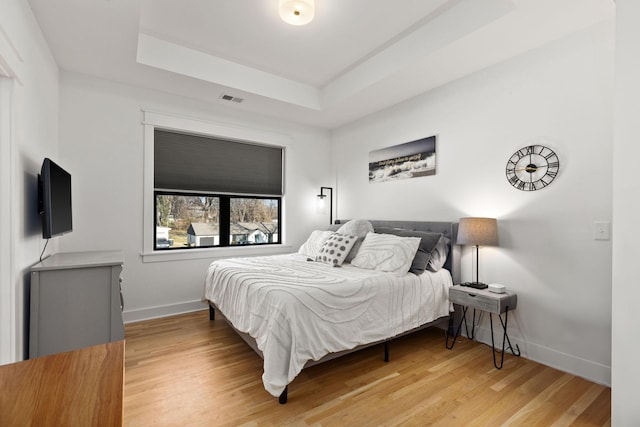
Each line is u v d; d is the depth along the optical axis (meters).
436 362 2.35
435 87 3.17
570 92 2.22
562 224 2.25
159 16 2.44
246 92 3.29
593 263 2.10
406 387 1.99
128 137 3.13
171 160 3.47
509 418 1.69
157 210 3.44
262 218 4.22
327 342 1.95
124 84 3.11
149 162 3.25
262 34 2.68
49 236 1.79
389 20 2.48
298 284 2.12
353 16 2.43
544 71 2.36
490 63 2.66
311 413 1.72
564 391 1.95
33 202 1.97
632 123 1.32
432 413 1.73
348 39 2.76
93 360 0.89
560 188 2.27
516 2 1.91
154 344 2.63
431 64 2.68
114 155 3.06
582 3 1.91
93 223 2.96
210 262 3.66
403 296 2.43
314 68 3.33
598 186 2.09
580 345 2.15
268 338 1.81
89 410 0.68
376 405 1.80
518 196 2.51
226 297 2.57
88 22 2.12
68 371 0.83
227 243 3.91
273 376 1.74
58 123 2.76
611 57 2.04
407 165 3.49
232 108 3.79
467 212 2.88
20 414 0.66
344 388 1.97
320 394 1.91
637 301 1.30
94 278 1.86
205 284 3.17
